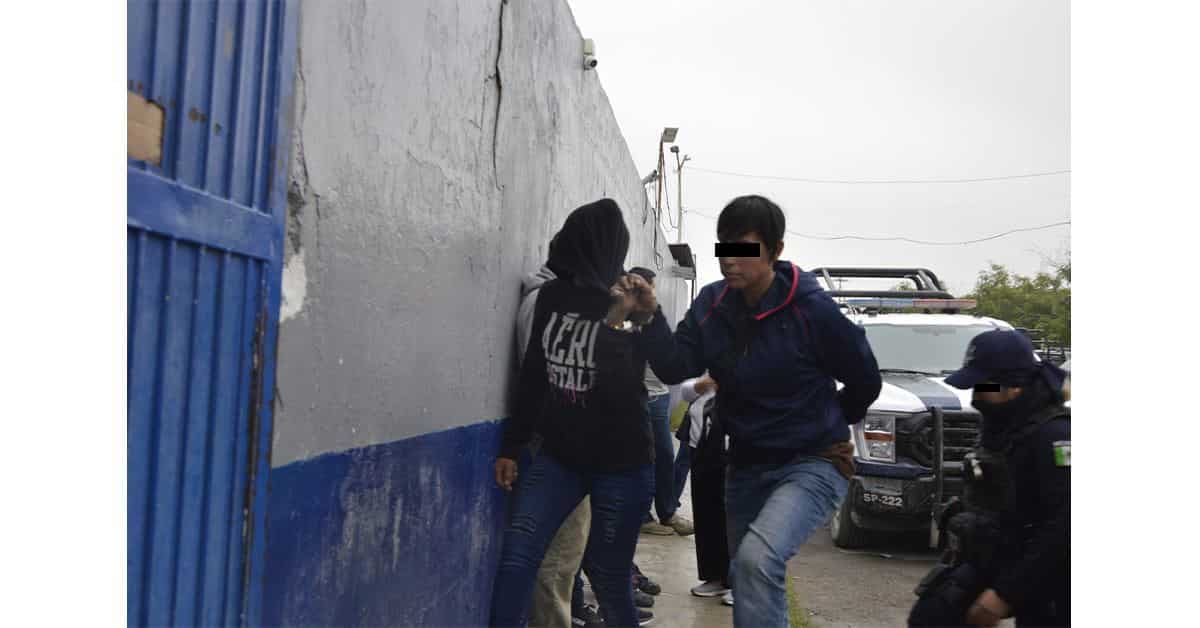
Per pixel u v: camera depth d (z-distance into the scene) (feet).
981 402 8.65
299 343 6.72
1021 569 8.10
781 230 9.81
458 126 10.32
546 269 12.75
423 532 9.43
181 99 4.95
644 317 10.66
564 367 10.75
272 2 5.97
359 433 7.83
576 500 11.08
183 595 5.21
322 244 7.03
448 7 9.87
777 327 9.87
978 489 9.00
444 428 10.01
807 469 9.77
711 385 16.15
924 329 27.37
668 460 21.01
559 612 12.26
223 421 5.56
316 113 6.83
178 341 5.02
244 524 5.88
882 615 16.38
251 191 5.79
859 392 10.21
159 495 4.92
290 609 6.70
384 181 8.23
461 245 10.47
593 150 20.49
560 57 16.03
